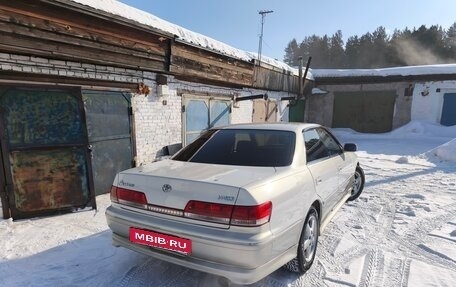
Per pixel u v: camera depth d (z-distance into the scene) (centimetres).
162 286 239
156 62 583
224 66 816
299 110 1574
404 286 241
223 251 189
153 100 596
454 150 821
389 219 389
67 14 415
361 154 960
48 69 413
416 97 1431
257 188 198
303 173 252
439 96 1380
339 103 1609
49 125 388
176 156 299
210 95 788
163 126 627
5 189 367
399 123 1481
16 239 321
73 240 319
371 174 671
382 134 1473
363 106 1554
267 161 261
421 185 571
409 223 375
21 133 369
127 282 244
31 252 293
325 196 297
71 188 407
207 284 241
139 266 268
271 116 1225
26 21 370
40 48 389
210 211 195
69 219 382
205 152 288
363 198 483
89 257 284
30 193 379
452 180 610
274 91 1235
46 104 385
